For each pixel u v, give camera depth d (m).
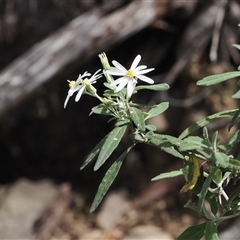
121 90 2.45
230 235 7.58
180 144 2.27
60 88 9.35
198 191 2.49
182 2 7.95
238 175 2.58
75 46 7.65
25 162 10.21
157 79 8.73
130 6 7.92
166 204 9.06
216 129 8.20
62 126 9.75
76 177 10.04
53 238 8.66
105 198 9.47
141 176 9.50
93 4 8.56
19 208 9.12
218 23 7.90
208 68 8.37
